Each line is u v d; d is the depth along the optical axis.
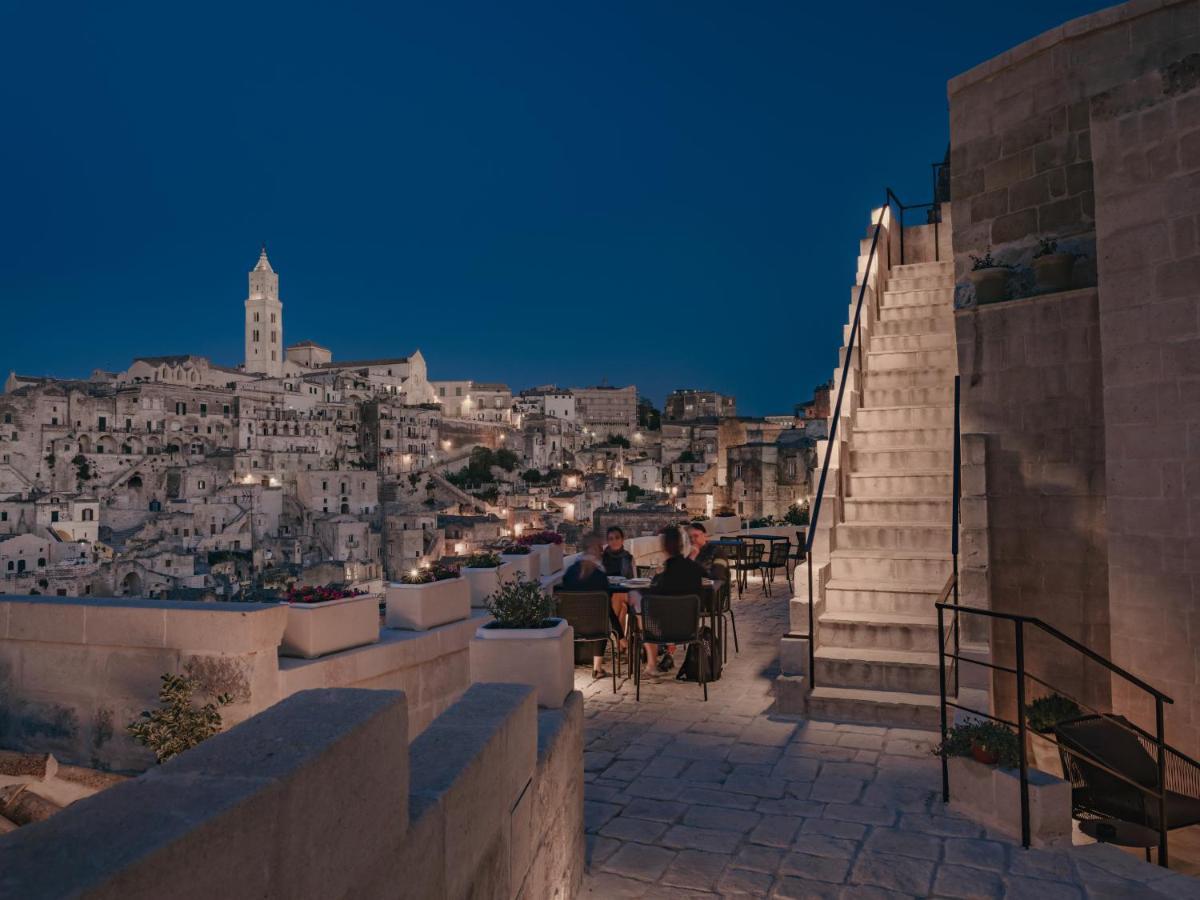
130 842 1.28
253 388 116.81
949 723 6.90
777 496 32.28
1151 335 7.09
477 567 10.23
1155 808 5.68
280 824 1.59
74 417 97.56
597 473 138.12
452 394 168.38
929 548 8.76
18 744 6.53
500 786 3.04
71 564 75.38
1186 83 6.86
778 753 6.50
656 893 4.38
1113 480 7.39
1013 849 4.82
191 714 5.71
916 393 10.64
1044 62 8.88
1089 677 8.18
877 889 4.38
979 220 9.50
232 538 94.56
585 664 9.60
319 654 6.79
